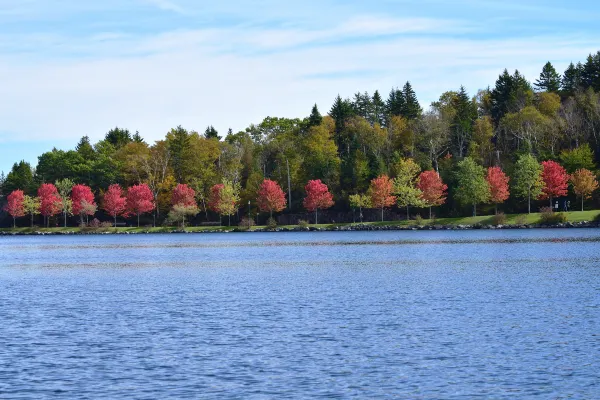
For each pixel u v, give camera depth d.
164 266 84.12
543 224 150.50
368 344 34.72
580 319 40.03
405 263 79.50
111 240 164.88
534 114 186.25
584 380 27.81
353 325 39.84
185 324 41.22
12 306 49.84
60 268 84.25
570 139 184.00
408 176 173.88
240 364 31.17
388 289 55.69
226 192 192.38
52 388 27.88
